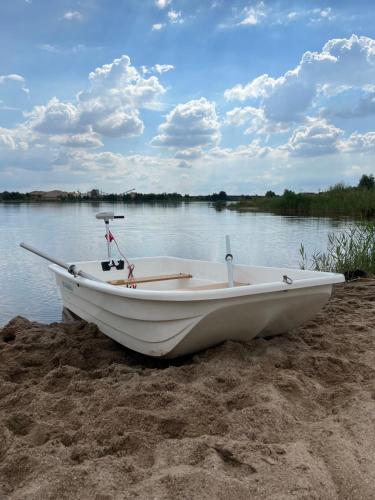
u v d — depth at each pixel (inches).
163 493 76.2
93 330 184.1
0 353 163.3
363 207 927.0
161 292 136.3
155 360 161.0
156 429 101.5
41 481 81.4
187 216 1205.7
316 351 153.4
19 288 317.4
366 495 77.5
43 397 120.7
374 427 98.7
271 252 473.1
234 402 113.9
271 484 78.2
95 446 93.5
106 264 220.2
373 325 187.3
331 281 149.6
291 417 104.7
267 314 145.6
